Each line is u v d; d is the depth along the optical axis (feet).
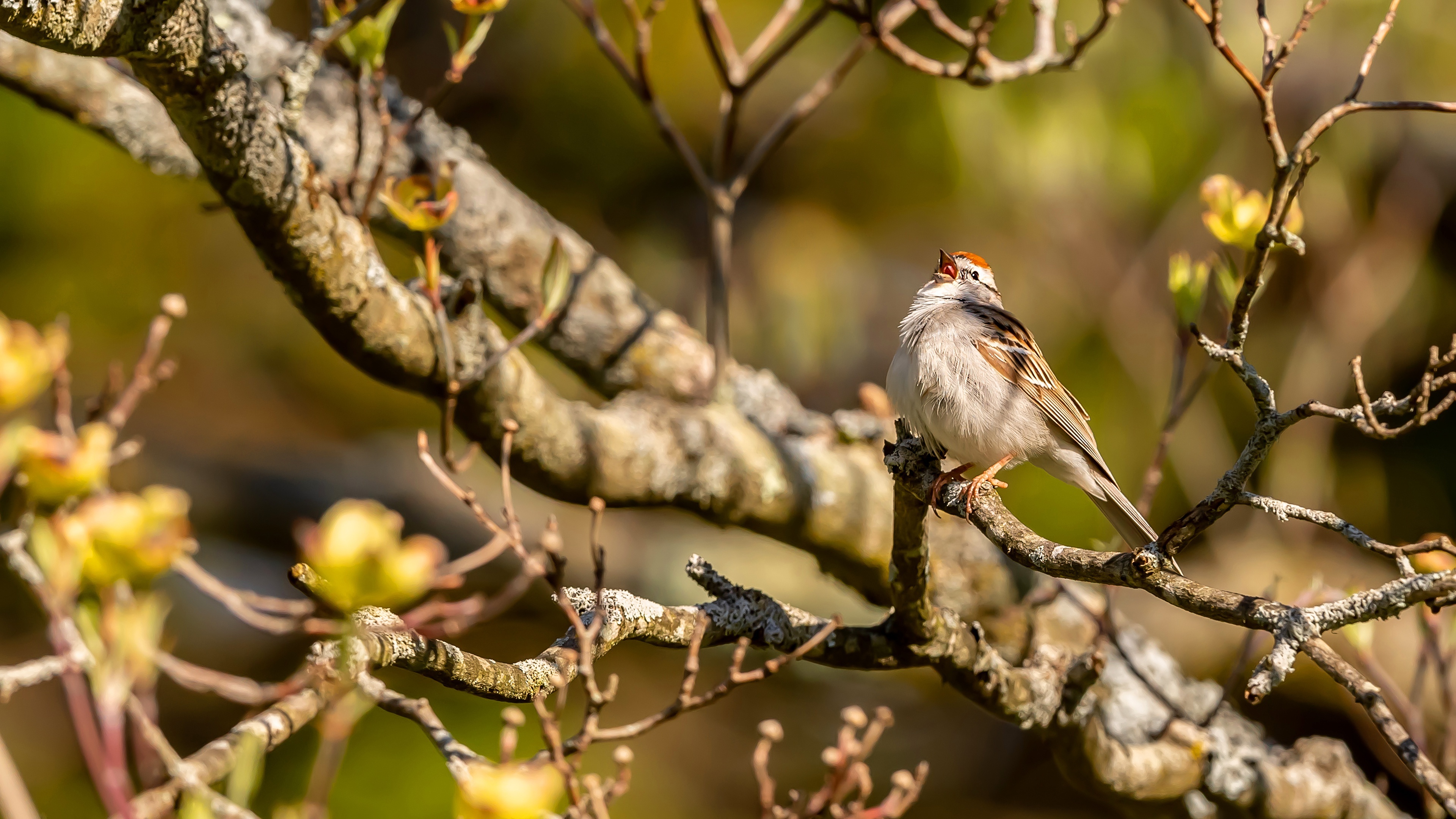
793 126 26.30
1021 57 37.11
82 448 11.85
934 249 43.91
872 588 27.66
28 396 11.80
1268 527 44.34
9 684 10.84
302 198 18.97
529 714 38.34
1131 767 22.89
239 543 44.68
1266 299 45.44
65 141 41.09
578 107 41.60
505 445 16.63
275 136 18.30
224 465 44.98
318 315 20.26
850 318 42.16
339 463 46.60
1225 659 43.21
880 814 15.14
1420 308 45.24
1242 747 25.40
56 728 40.93
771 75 41.09
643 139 42.16
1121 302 42.11
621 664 47.44
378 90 20.81
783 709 49.60
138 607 11.25
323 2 20.39
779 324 41.47
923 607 19.04
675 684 47.91
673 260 43.50
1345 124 40.65
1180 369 23.43
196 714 43.68
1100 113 37.86
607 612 16.34
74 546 11.02
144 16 15.76
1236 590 43.11
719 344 26.37
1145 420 42.78
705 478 25.00
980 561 27.17
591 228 43.45
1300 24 15.34
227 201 18.69
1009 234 42.42
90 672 11.23
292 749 36.86
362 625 13.84
